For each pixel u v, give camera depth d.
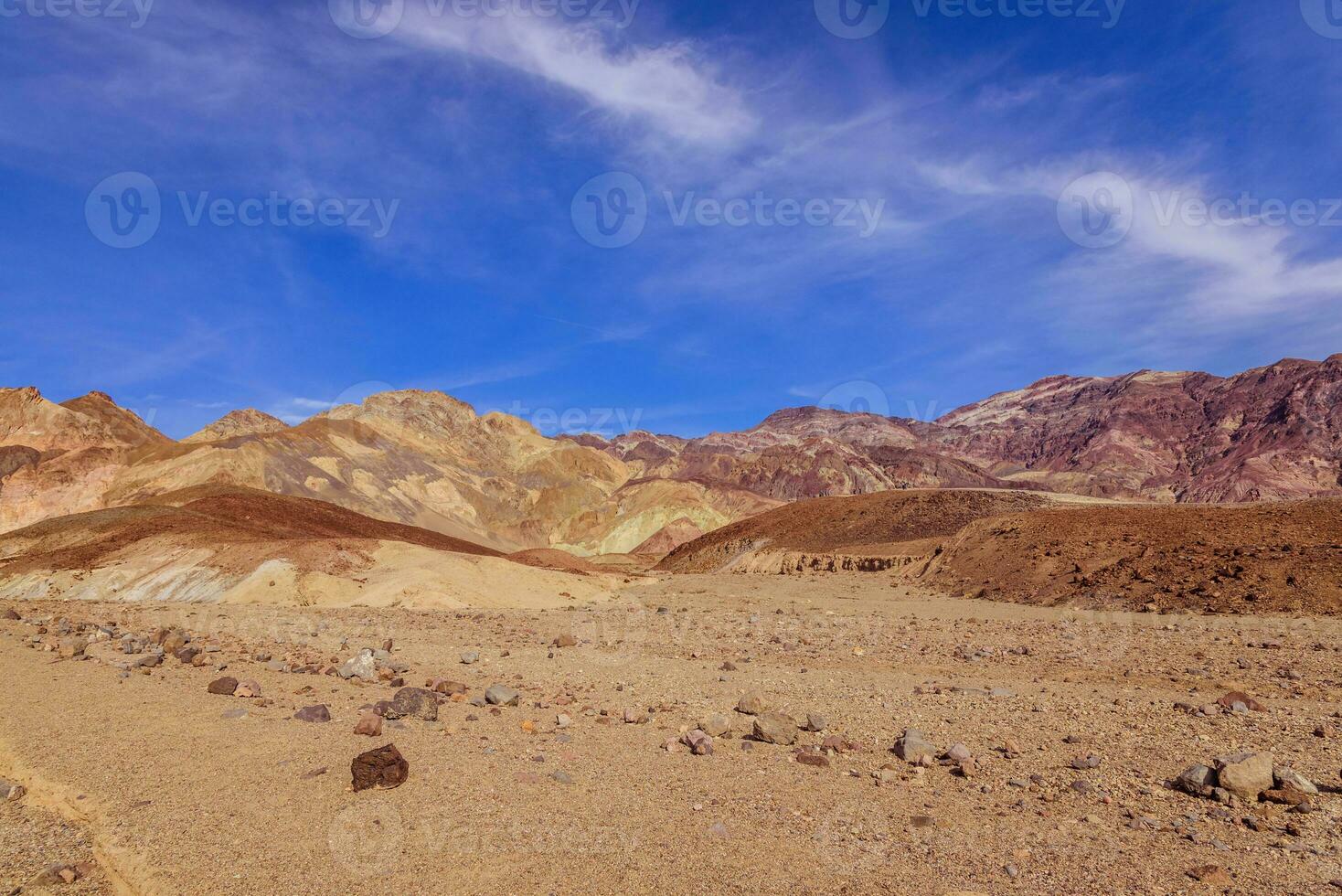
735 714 12.12
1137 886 5.97
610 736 10.41
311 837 6.66
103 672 13.39
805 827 7.15
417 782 8.08
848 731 10.99
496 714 11.52
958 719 11.71
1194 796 8.13
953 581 40.47
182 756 8.70
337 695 12.36
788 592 46.59
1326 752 9.45
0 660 14.18
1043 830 7.16
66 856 6.32
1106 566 32.16
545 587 45.50
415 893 5.72
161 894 5.64
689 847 6.64
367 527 109.81
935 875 6.15
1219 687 13.86
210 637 20.34
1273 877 6.11
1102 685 14.47
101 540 55.47
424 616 30.33
